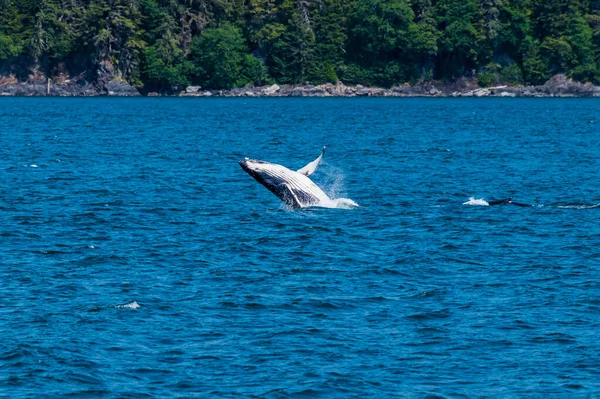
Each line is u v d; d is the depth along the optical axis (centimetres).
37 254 12781
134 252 12950
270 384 8212
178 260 12488
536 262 12412
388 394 8056
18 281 11294
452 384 8262
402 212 16212
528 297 10712
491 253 12975
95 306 10238
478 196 18575
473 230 14575
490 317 9975
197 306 10300
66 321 9712
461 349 9050
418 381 8325
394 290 11044
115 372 8450
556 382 8294
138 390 8088
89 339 9206
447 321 9850
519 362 8738
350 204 16900
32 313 9975
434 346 9131
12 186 19350
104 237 14025
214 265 12225
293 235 14112
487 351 9000
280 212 16200
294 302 10469
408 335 9431
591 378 8369
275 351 8962
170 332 9456
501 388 8175
